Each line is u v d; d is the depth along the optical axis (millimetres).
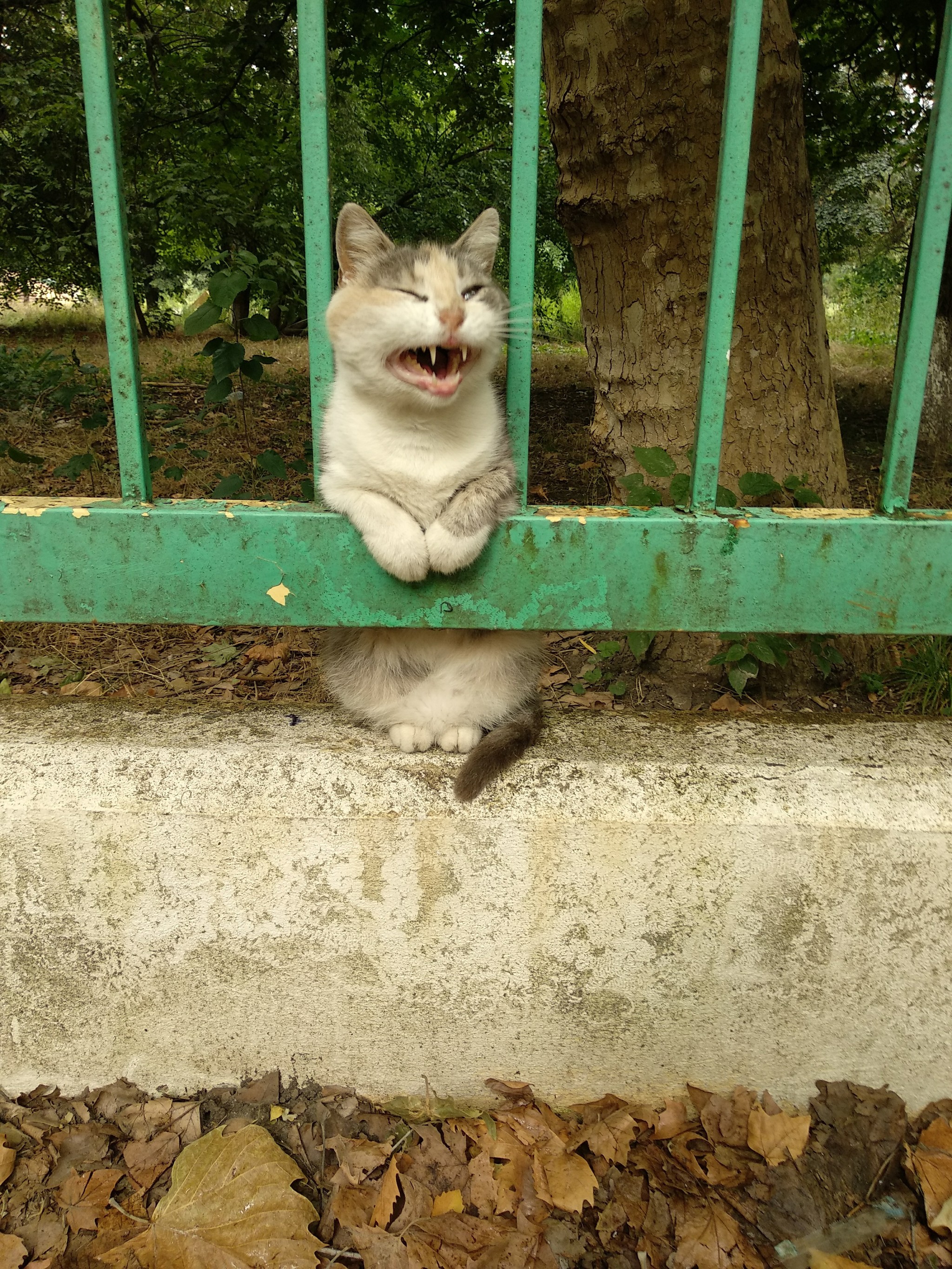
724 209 454
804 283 902
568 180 940
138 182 2896
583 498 1497
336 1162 526
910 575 502
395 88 3643
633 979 535
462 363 569
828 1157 523
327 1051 554
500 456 586
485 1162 523
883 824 503
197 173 2637
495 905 521
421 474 558
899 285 5184
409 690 609
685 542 501
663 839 507
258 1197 496
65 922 526
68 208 3744
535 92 454
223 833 510
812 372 915
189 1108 547
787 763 534
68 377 2436
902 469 497
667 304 909
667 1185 512
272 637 1086
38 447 1785
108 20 437
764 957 527
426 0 2135
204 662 1027
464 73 2516
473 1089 561
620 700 921
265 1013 545
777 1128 531
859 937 521
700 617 515
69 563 503
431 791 518
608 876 515
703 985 535
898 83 2365
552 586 514
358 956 532
